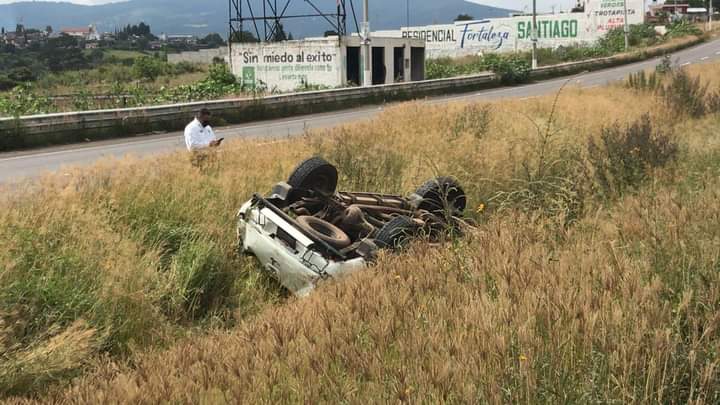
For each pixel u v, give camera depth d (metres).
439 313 4.67
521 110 21.44
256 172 10.09
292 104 30.23
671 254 5.25
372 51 43.03
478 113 18.02
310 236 6.59
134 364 5.29
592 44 91.50
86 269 6.16
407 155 12.15
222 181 9.38
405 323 4.55
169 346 5.69
